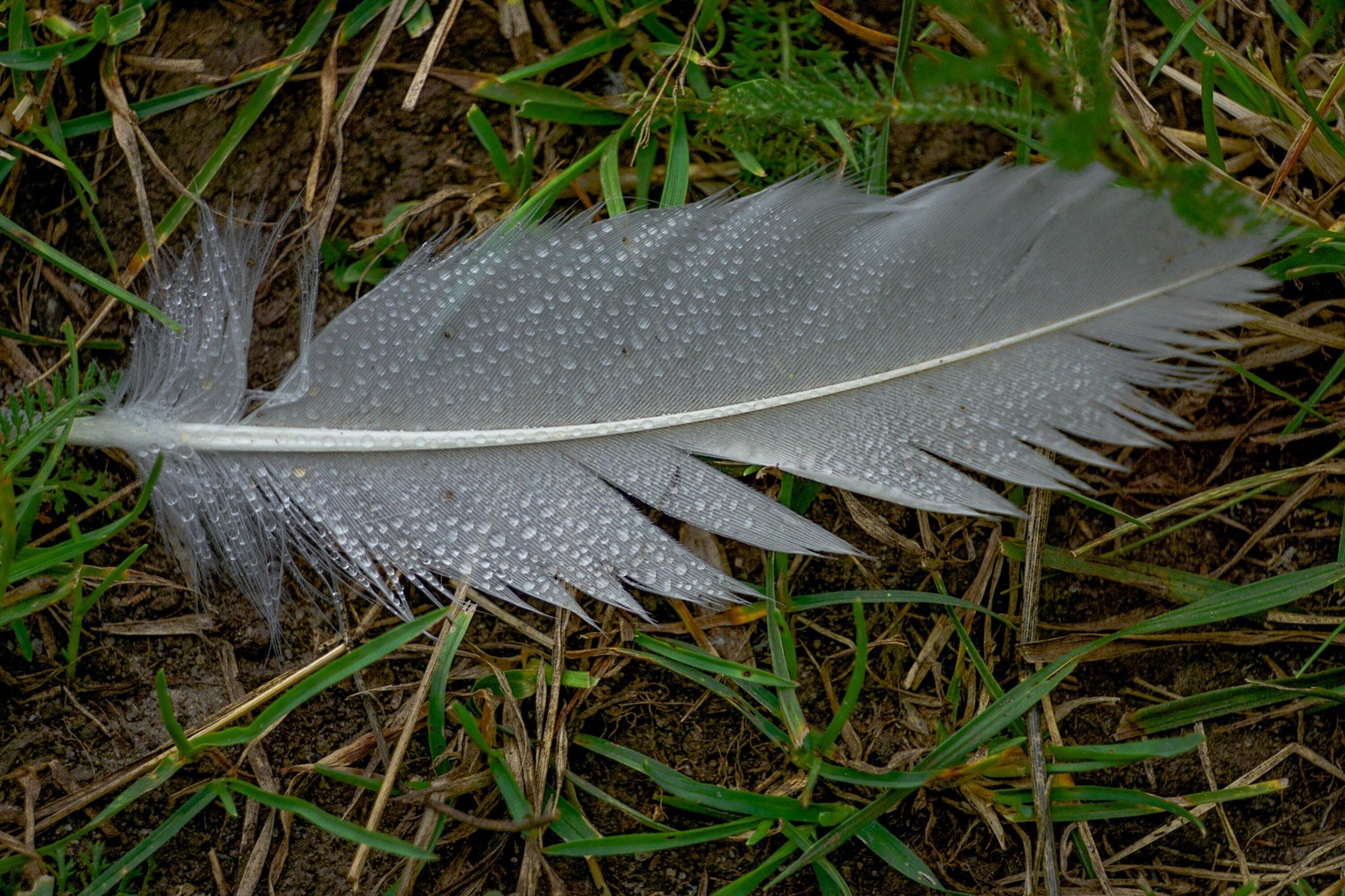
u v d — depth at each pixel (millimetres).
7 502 502
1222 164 517
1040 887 518
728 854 519
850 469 507
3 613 511
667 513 510
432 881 518
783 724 518
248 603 519
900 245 508
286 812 518
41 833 516
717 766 519
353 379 509
